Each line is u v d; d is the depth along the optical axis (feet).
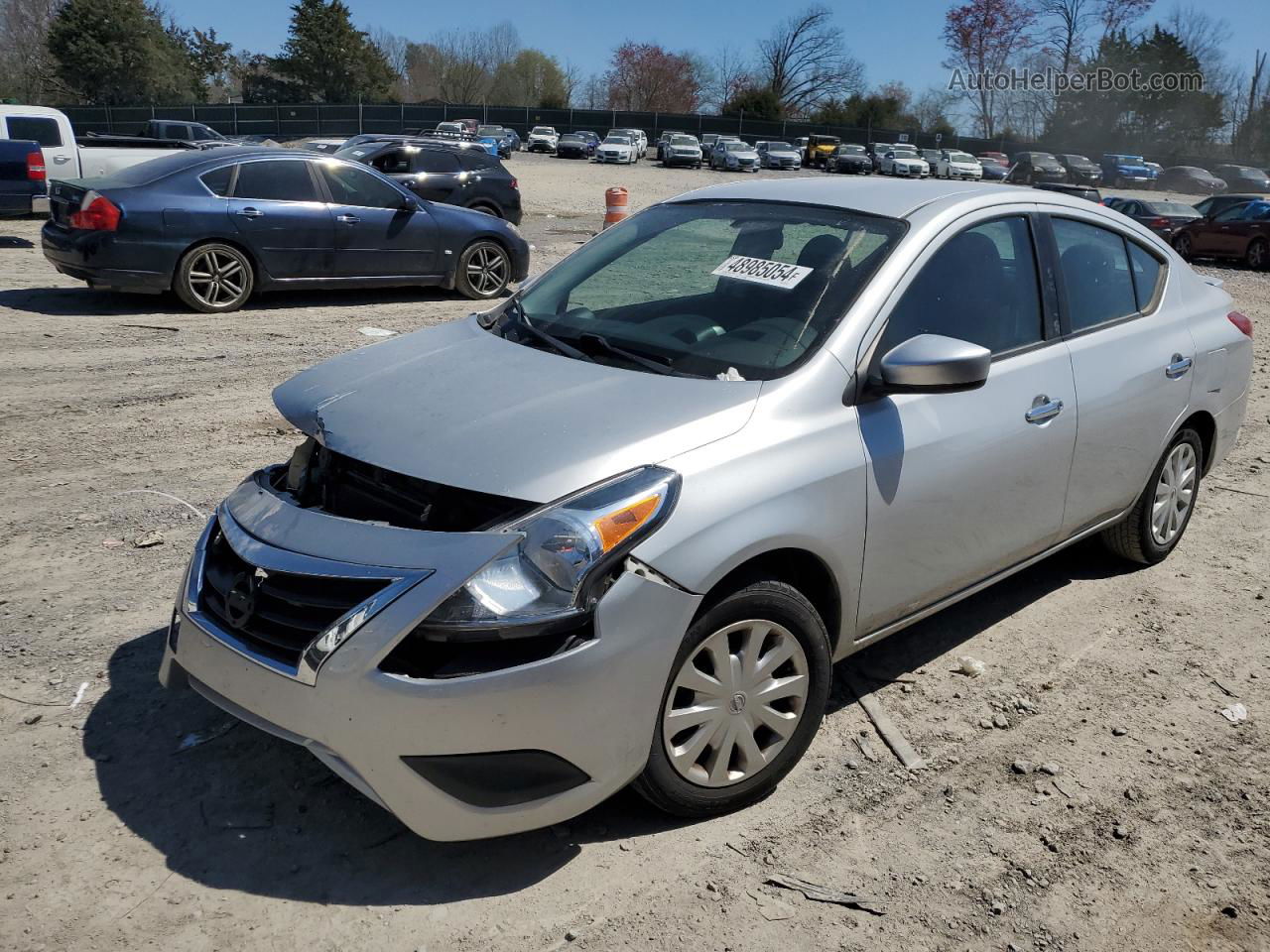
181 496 17.40
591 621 8.42
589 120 229.45
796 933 8.58
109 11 204.85
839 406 10.18
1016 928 8.77
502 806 8.40
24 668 11.93
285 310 34.14
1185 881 9.42
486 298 38.91
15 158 46.26
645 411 9.50
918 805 10.28
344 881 8.93
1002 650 13.50
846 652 10.85
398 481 9.34
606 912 8.70
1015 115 259.60
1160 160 226.17
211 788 10.03
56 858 9.03
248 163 33.30
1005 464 11.77
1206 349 15.16
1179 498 15.89
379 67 253.65
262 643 8.84
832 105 272.10
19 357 26.12
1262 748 11.51
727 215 12.99
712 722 9.45
